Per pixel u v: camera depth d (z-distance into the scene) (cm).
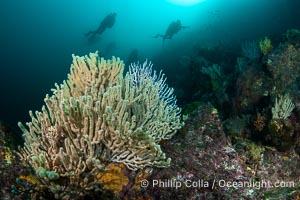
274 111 541
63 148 284
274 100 661
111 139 276
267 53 734
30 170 276
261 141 532
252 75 727
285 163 457
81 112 278
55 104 304
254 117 568
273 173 434
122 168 308
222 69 1255
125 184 306
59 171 273
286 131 496
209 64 1264
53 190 258
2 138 308
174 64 2092
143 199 306
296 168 458
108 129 274
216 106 835
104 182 294
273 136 504
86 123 269
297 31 796
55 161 270
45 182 262
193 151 369
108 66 341
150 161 297
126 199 301
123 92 347
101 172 294
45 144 297
